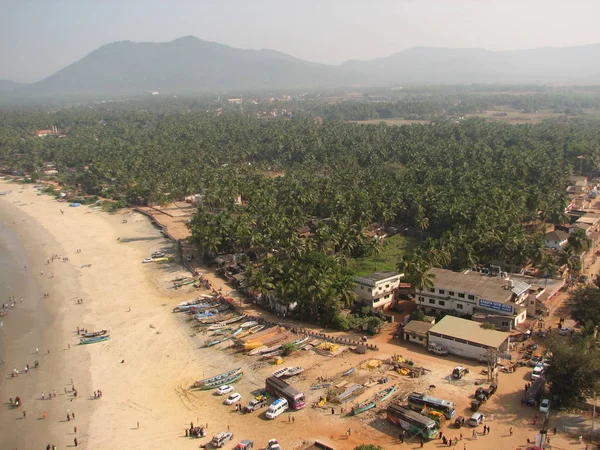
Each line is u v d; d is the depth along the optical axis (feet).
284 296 441.27
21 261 650.02
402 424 295.07
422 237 645.10
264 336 416.46
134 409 333.62
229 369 375.45
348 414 312.50
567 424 292.40
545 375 316.60
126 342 426.92
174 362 391.04
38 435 312.91
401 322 432.25
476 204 629.51
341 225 592.19
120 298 521.24
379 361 369.71
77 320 474.49
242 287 515.09
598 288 411.13
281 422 309.42
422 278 428.56
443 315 433.07
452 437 285.43
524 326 403.95
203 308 479.41
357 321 422.41
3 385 370.53
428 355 376.89
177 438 301.84
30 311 500.74
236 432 303.27
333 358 379.14
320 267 483.10
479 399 314.76
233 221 626.64
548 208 636.48
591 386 290.97
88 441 304.50
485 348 357.61
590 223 630.74
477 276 452.35
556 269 476.54
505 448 274.57
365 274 520.01
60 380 374.22
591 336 347.15
